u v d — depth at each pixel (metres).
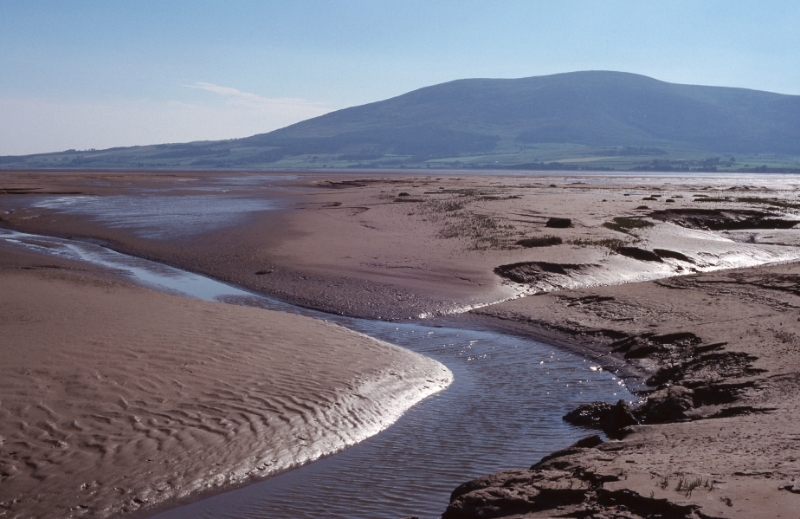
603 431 7.90
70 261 19.98
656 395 8.51
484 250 20.20
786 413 7.07
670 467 5.39
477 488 5.59
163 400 8.06
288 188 65.25
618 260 18.77
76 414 7.50
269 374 9.23
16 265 18.39
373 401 8.73
